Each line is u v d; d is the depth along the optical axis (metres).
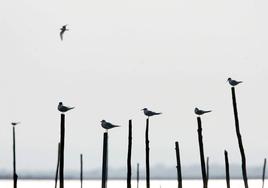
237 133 58.72
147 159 59.72
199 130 59.12
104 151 57.66
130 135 57.66
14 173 65.25
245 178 58.66
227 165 61.25
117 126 58.88
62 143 55.22
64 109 59.28
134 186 193.38
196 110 62.66
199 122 59.16
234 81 61.94
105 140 57.72
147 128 60.28
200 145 59.09
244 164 58.69
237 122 58.75
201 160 59.25
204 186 58.88
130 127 57.72
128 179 57.53
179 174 60.88
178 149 61.03
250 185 198.12
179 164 60.97
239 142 58.72
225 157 61.31
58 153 66.38
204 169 59.16
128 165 57.62
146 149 59.84
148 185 59.34
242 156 58.66
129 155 57.59
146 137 60.00
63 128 55.28
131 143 57.69
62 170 55.41
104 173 57.41
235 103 58.88
